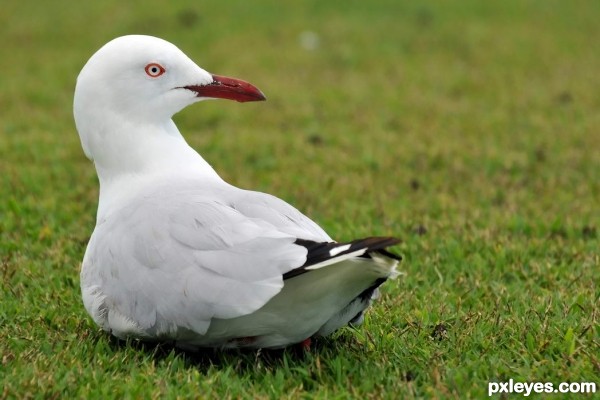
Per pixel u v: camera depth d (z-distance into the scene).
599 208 13.42
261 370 7.77
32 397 7.18
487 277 10.34
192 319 7.12
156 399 7.18
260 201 7.64
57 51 26.69
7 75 23.81
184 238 7.30
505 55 25.98
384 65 24.83
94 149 8.70
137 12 30.80
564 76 23.62
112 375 7.68
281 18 30.23
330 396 7.34
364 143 17.44
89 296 7.90
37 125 18.78
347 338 8.44
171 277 7.23
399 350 8.13
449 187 14.70
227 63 24.56
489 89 22.30
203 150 16.83
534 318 8.87
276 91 21.91
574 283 10.02
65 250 11.26
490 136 17.98
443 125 18.98
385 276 7.14
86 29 29.14
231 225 7.22
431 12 31.19
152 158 8.58
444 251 11.23
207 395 7.22
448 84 22.84
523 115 19.80
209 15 30.34
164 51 8.70
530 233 12.22
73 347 8.19
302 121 19.50
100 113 8.62
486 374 7.66
